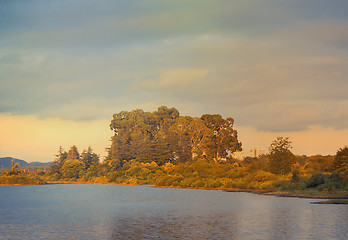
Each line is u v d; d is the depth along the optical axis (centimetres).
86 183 16550
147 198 7175
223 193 8150
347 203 5322
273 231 3275
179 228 3522
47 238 3108
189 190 9731
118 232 3353
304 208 4825
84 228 3597
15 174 15775
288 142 10362
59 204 6197
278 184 8606
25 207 5747
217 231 3331
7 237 3170
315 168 9925
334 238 2938
